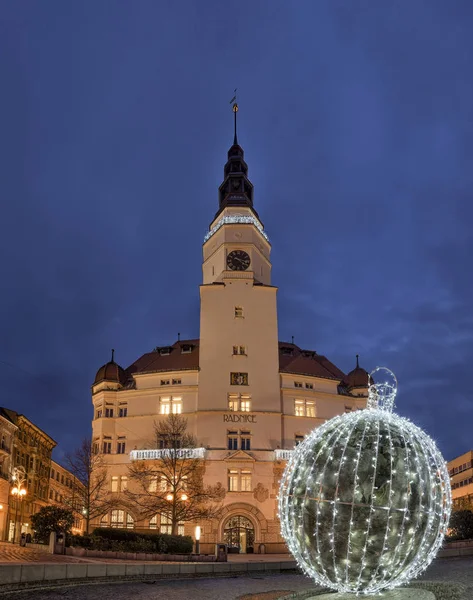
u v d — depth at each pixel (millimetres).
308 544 16000
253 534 63594
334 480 15711
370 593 16375
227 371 69750
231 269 74500
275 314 72688
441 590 17734
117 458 68000
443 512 16578
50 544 34188
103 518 65812
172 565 29109
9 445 71125
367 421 16547
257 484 64438
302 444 17719
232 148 87375
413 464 15953
